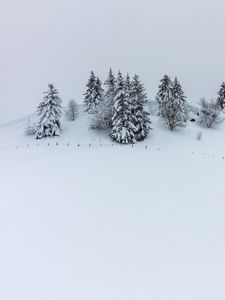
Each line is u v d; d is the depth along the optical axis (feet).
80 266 37.78
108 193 63.72
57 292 32.86
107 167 84.99
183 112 178.60
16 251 40.86
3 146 134.82
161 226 48.93
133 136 132.98
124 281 34.94
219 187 70.13
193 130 166.40
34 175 77.61
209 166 90.84
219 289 33.60
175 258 39.73
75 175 77.05
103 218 51.72
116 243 43.47
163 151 112.57
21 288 33.35
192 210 55.83
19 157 101.81
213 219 52.29
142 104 146.30
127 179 73.51
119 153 105.19
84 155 101.35
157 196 62.39
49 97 148.05
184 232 47.01
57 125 150.71
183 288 33.68
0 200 59.98
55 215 52.85
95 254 40.57
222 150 128.47
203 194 64.75
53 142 133.08
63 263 38.34
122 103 133.28
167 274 36.27
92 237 45.16
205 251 41.60
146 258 39.70
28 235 45.47
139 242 43.80
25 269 36.83
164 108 165.99
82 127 161.89
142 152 108.27
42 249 41.57
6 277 35.12
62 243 43.27
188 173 80.89
